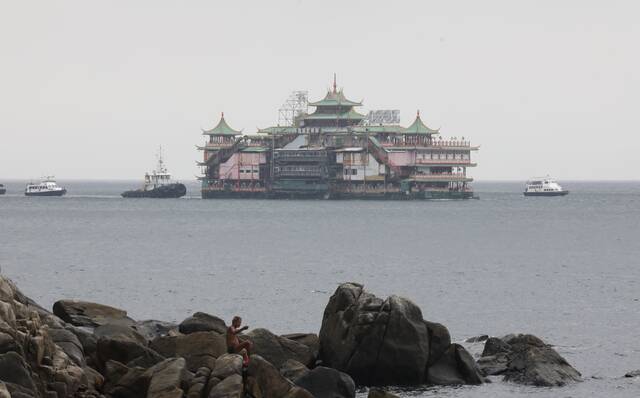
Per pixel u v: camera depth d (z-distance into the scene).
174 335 73.81
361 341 79.25
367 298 81.31
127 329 75.38
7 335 58.28
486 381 80.88
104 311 84.19
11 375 56.47
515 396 77.25
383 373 79.19
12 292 66.12
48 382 59.00
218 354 70.44
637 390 80.38
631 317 126.81
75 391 60.06
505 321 123.31
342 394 70.06
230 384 60.12
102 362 68.44
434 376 80.06
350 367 79.12
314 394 69.69
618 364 93.12
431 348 80.75
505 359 84.69
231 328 70.12
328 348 80.44
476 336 108.12
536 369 81.88
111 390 63.41
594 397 77.94
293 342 78.62
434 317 127.12
